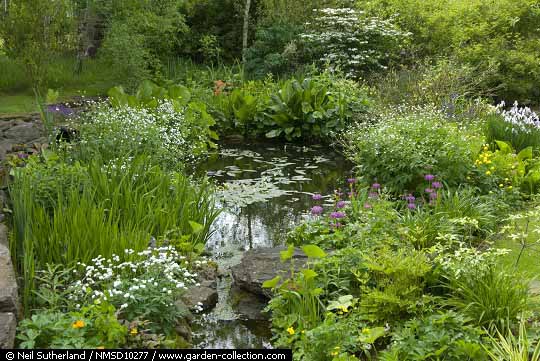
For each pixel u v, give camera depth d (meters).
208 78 15.45
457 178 7.34
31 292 4.49
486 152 8.00
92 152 8.10
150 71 15.60
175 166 8.98
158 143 8.88
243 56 17.02
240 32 18.50
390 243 5.40
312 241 5.98
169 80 14.88
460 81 12.77
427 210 6.36
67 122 10.69
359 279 4.69
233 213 7.76
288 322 4.52
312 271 4.55
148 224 6.01
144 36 15.37
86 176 6.30
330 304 4.57
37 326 3.75
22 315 4.25
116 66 15.10
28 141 9.30
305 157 10.93
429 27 15.95
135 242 5.17
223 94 13.44
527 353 3.74
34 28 13.44
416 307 4.49
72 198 5.45
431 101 11.54
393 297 4.43
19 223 5.15
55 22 13.86
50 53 14.04
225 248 6.60
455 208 6.49
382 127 8.55
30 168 6.36
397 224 5.97
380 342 4.36
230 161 10.52
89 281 4.78
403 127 8.19
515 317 4.31
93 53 18.23
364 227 5.79
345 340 4.11
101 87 15.02
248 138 12.52
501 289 4.44
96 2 15.90
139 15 15.11
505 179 7.50
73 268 4.93
